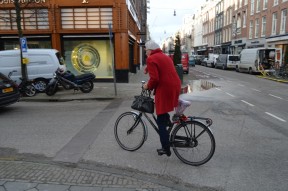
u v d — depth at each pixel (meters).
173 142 4.64
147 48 4.49
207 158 4.46
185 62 27.27
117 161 4.68
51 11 16.38
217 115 8.38
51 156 4.90
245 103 10.63
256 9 36.69
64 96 12.02
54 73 12.91
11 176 4.00
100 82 17.25
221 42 55.22
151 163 4.62
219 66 37.50
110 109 9.34
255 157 4.94
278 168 4.48
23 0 16.03
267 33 33.25
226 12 51.66
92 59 17.25
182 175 4.19
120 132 5.28
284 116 8.38
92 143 5.60
